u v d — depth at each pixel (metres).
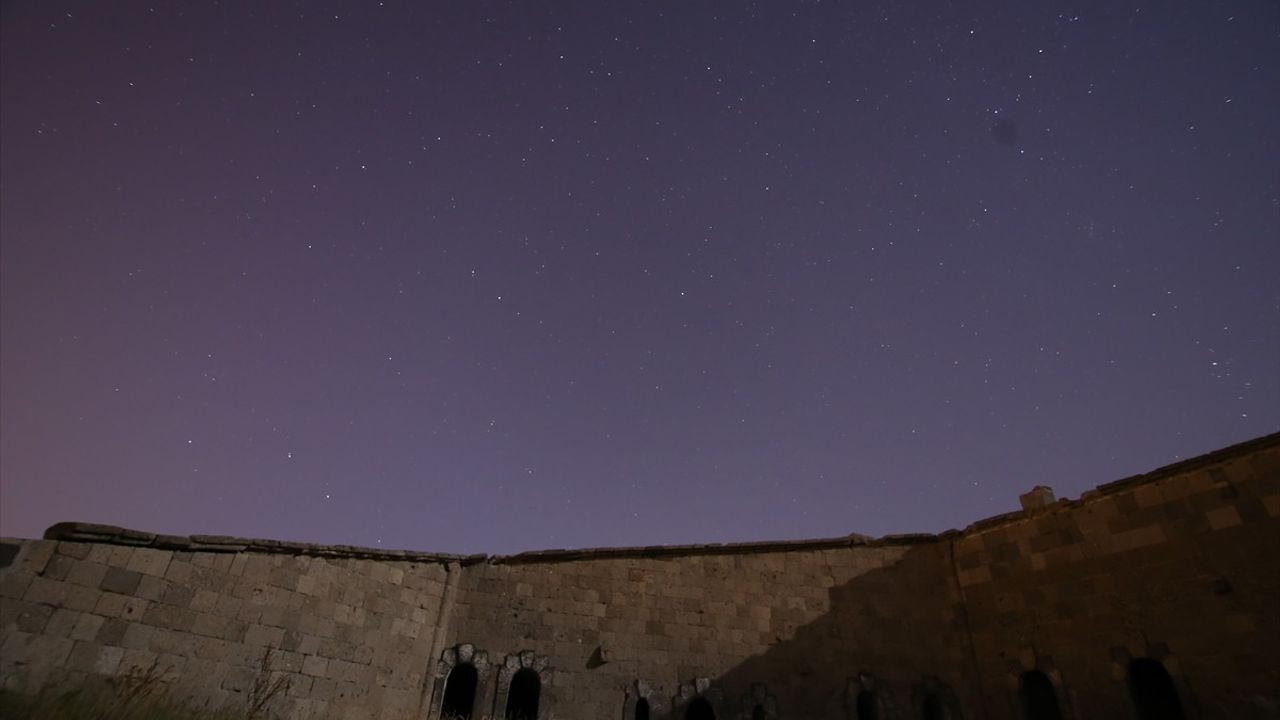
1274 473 13.90
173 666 13.05
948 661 18.64
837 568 20.12
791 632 19.03
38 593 11.88
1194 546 14.68
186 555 13.89
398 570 17.66
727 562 20.02
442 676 17.45
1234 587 13.88
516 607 18.58
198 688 13.25
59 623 11.95
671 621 18.91
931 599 19.56
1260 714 12.95
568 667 18.02
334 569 16.27
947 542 20.11
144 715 11.38
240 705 13.66
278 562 15.26
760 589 19.64
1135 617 15.23
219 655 13.74
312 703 14.82
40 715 10.38
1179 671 14.20
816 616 19.31
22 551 11.95
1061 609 16.70
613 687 17.91
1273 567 13.45
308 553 15.80
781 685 18.30
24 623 11.60
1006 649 17.59
